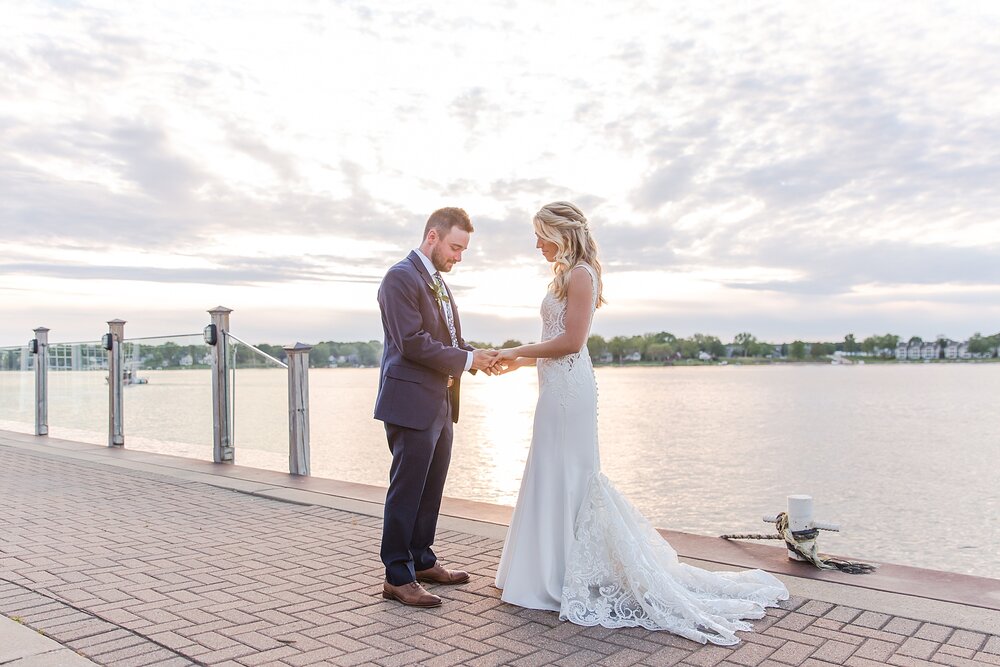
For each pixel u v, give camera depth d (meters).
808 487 13.17
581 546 3.38
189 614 3.29
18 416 12.59
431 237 3.76
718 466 15.80
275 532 4.97
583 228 3.59
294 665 2.71
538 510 3.46
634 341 162.75
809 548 3.96
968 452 18.77
